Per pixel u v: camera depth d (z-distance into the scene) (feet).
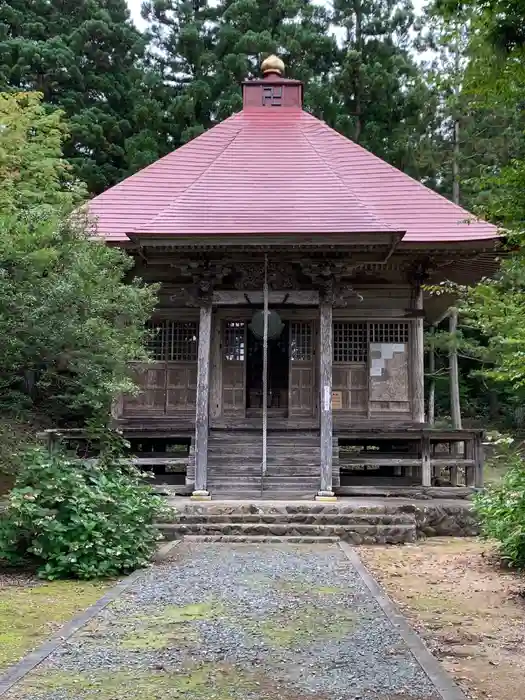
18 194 44.93
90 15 105.60
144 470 51.83
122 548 27.58
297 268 47.57
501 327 29.91
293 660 16.74
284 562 29.94
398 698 14.38
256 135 63.57
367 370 50.72
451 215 54.34
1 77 88.94
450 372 84.74
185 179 59.98
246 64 98.37
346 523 37.55
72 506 27.66
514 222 18.74
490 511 28.84
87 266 34.68
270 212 48.93
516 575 28.09
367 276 51.60
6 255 31.35
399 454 50.90
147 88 100.32
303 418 50.67
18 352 32.76
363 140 95.35
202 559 30.66
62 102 96.32
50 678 15.43
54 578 26.45
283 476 44.24
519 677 16.15
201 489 43.04
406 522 37.45
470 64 16.63
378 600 22.81
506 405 96.68
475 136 82.84
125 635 18.76
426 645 18.60
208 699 14.25
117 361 35.19
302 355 51.42
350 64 93.97
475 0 15.38
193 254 46.21
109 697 14.32
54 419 40.06
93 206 55.67
